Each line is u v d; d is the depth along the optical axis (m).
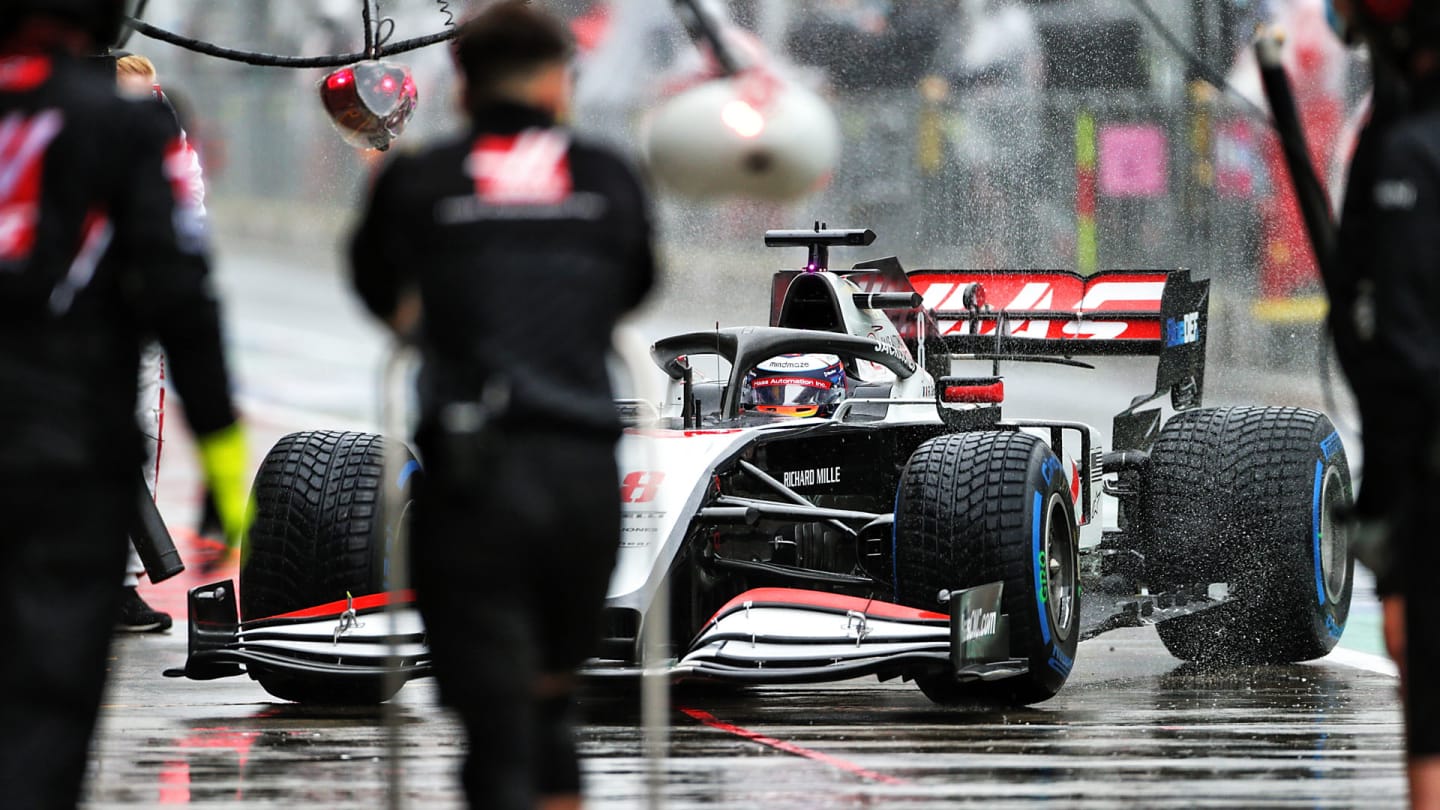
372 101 25.70
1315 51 63.72
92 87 11.77
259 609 22.88
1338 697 24.55
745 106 12.91
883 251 85.06
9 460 11.39
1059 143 79.25
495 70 12.38
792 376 25.59
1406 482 12.00
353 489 22.69
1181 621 28.11
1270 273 74.12
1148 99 76.94
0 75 11.78
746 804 16.94
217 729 21.47
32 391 11.47
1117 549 29.14
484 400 11.78
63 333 11.55
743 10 84.94
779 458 24.78
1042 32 79.38
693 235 97.50
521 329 11.93
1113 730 21.44
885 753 19.75
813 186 13.16
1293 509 27.42
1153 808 16.75
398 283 12.73
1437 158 11.89
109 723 21.89
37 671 11.32
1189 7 66.06
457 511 11.77
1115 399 67.25
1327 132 63.66
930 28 83.69
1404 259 11.84
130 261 11.67
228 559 11.97
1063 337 30.53
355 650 21.86
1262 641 27.81
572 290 12.05
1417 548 11.98
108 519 11.65
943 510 22.58
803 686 26.05
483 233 12.05
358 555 22.44
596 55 87.31
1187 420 28.50
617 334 13.36
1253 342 73.81
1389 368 11.84
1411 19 12.43
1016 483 22.47
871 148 85.38
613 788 17.77
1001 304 30.95
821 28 85.19
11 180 11.59
